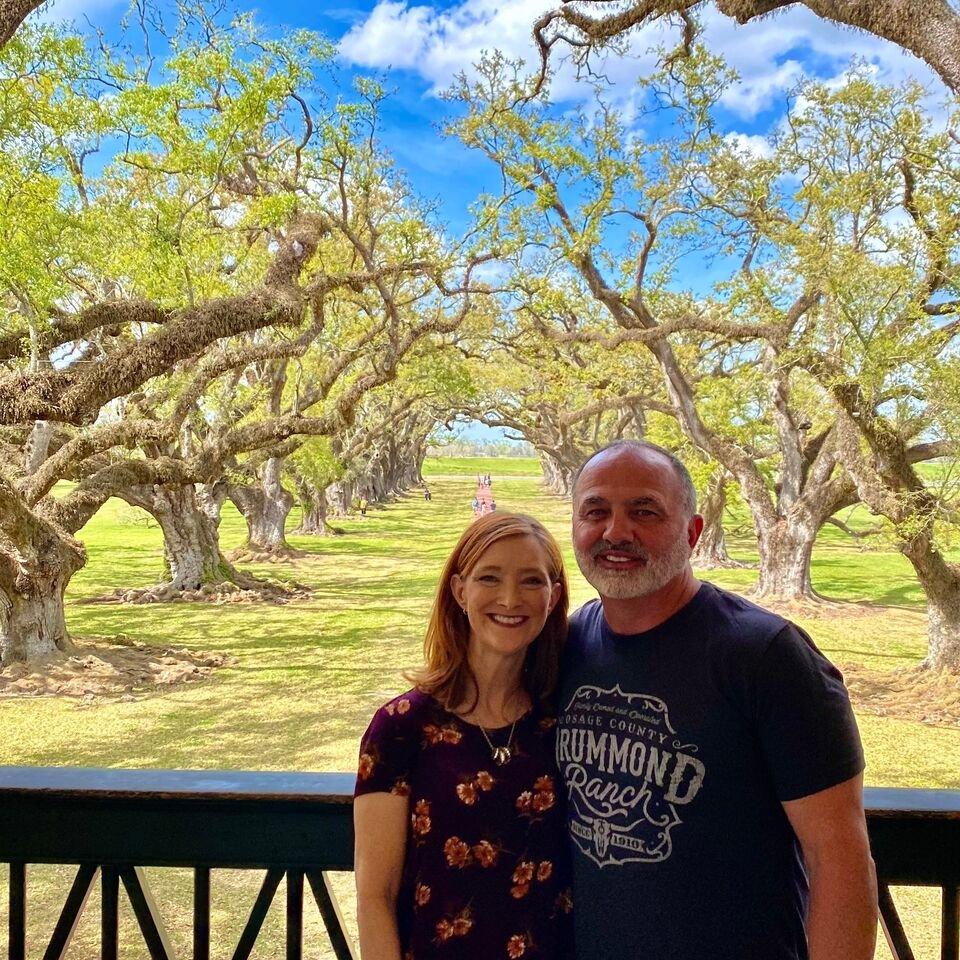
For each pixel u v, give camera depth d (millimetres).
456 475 111500
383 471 60531
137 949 5152
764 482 22078
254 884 6121
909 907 5473
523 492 71375
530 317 23703
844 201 14172
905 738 10664
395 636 17188
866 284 12672
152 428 14297
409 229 15844
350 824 1877
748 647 1725
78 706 11898
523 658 1938
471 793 1819
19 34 9273
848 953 1577
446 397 26891
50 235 9867
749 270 19172
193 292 11445
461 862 1796
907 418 13242
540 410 38250
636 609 1875
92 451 14102
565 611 1990
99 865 1897
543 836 1839
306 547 34094
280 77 10609
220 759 9547
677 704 1763
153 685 13109
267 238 15484
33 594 13844
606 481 1882
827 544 38531
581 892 1791
